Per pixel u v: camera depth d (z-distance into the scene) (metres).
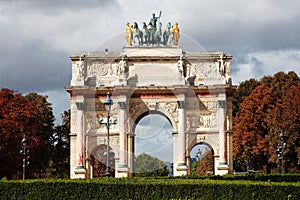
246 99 155.00
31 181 61.06
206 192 57.84
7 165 127.75
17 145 129.38
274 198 57.34
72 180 61.72
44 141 148.50
